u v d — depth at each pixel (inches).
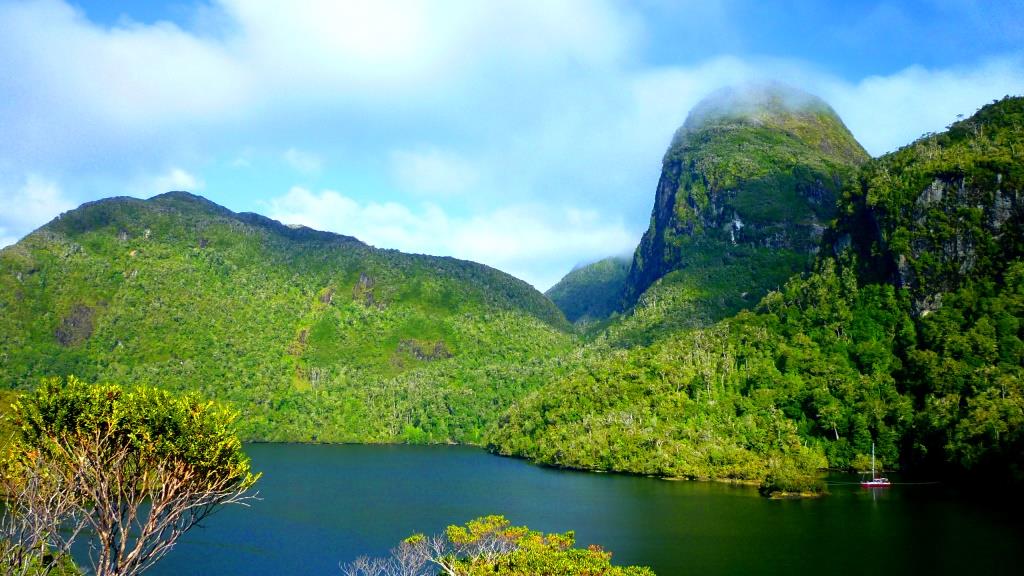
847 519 4554.6
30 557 1413.6
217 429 1659.7
